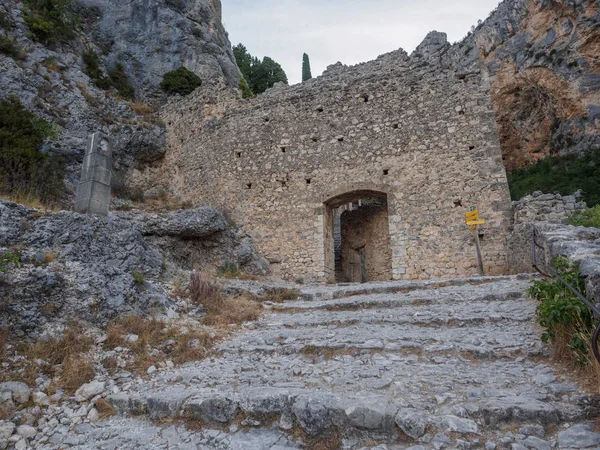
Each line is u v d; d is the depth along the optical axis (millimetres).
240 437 3324
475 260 11273
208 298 7145
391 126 13117
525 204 10781
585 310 3650
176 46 21766
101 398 4090
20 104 13398
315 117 14133
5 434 3479
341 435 3145
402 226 12242
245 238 13609
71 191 12891
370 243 17094
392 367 4207
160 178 17656
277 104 14734
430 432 2967
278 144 14336
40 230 6148
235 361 4965
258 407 3496
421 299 6719
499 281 7660
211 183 15219
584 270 4078
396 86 13375
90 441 3473
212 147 15555
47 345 4699
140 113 18562
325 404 3277
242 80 25375
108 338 5117
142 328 5551
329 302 7574
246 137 14859
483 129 12086
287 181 13898
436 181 12203
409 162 12633
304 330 5934
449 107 12594
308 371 4320
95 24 20844
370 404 3195
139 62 20844
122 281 6133
